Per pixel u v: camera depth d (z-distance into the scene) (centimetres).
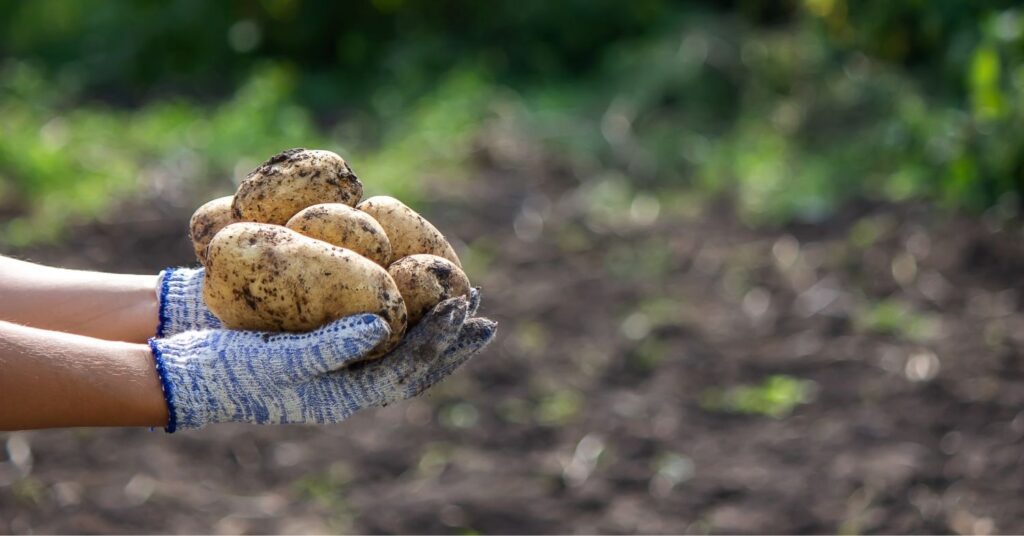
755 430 490
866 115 826
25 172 738
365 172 762
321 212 223
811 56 896
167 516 430
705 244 680
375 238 224
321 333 211
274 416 219
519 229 708
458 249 675
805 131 830
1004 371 517
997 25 704
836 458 463
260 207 231
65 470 456
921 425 482
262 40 1130
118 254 654
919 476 446
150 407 217
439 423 504
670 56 938
